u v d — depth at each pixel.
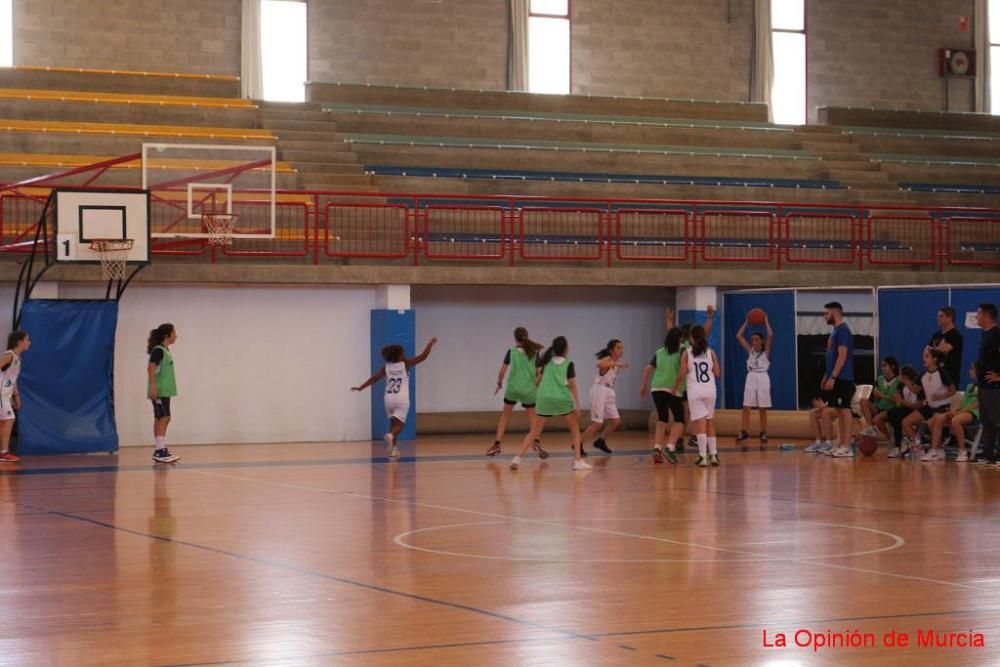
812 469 16.97
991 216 30.17
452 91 31.50
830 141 33.31
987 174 32.97
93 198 19.73
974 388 18.08
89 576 8.69
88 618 7.24
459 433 24.28
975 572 8.74
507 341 24.94
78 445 19.62
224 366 22.00
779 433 22.94
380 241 24.20
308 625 7.00
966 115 35.47
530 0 32.84
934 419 18.38
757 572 8.74
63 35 29.25
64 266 20.66
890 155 33.44
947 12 36.12
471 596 7.88
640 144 31.80
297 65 31.17
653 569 8.88
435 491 14.25
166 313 21.70
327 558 9.45
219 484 15.12
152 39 29.83
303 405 22.42
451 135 30.48
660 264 24.92
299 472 16.70
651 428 24.83
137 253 19.89
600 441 20.05
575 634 6.74
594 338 25.42
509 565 9.08
